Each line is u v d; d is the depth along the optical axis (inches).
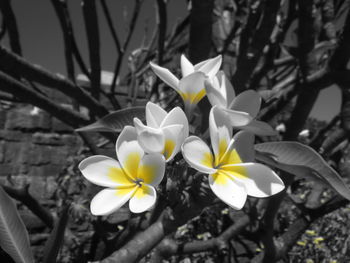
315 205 39.9
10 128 62.6
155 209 13.2
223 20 48.7
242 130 11.7
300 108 28.9
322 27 32.9
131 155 11.5
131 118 13.1
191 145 11.0
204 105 17.8
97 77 35.0
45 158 63.2
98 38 32.9
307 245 66.1
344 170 35.4
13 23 33.2
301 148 11.5
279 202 31.6
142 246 12.4
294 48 28.0
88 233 55.5
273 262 36.1
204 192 12.0
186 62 13.8
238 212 60.6
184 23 48.8
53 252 13.9
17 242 13.4
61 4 35.3
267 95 16.6
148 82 53.9
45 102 29.4
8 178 41.5
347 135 30.8
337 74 24.9
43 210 37.2
